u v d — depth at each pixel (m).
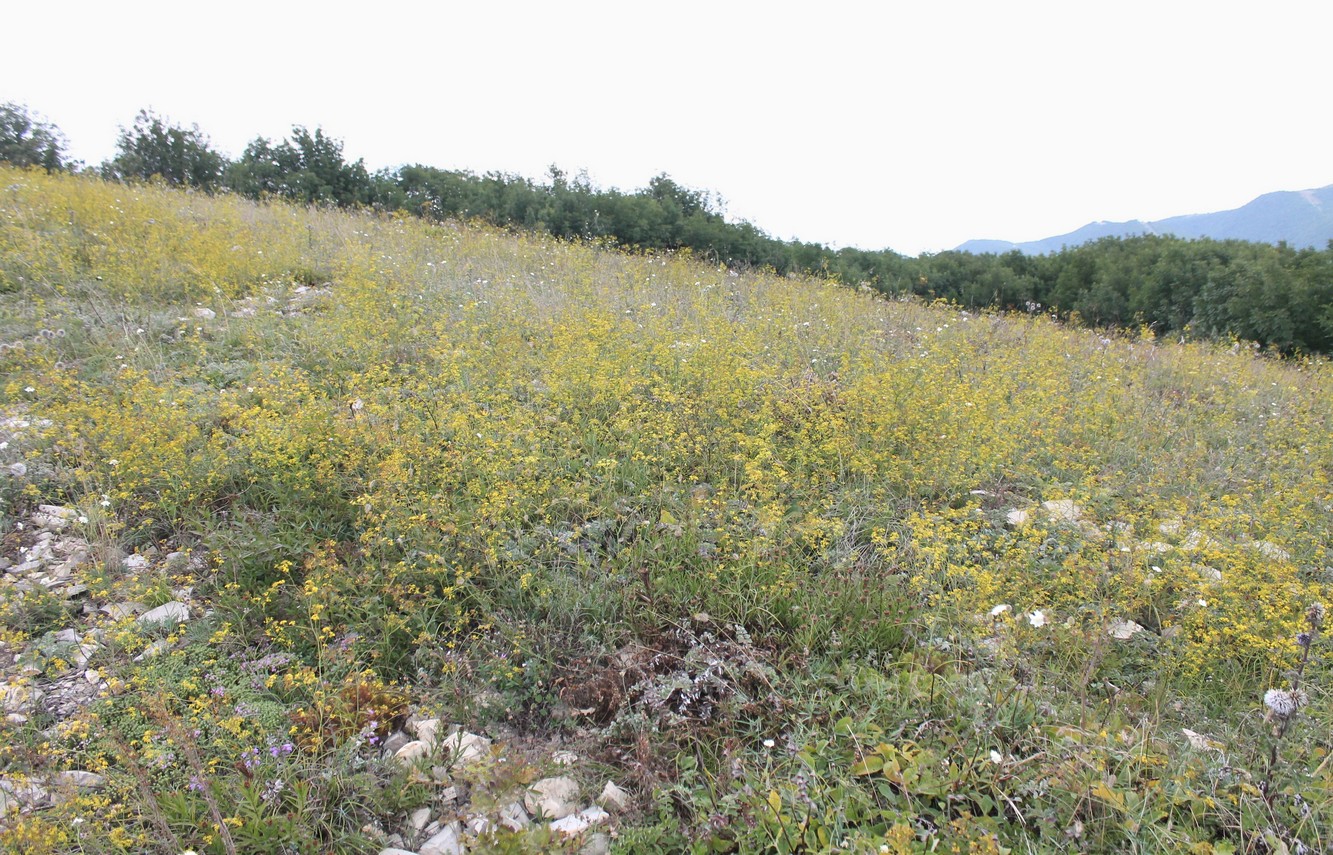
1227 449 6.40
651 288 9.45
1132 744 2.86
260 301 7.52
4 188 10.11
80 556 3.97
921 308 11.23
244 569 3.82
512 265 10.04
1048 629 3.46
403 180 20.91
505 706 3.16
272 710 3.01
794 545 4.17
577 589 3.69
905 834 2.32
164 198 11.70
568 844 2.40
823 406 5.61
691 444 5.07
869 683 3.17
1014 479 5.48
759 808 2.56
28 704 3.00
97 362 5.88
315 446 4.60
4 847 2.26
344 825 2.64
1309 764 2.85
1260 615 3.62
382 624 3.42
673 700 3.21
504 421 4.93
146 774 2.63
